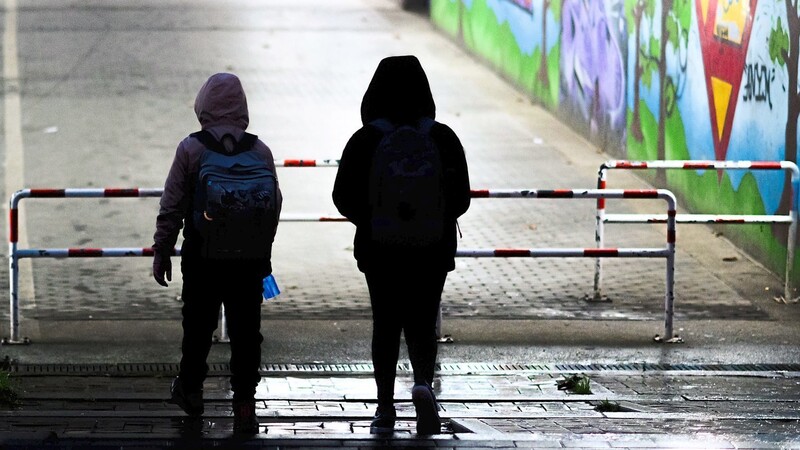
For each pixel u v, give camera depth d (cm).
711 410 1562
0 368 1808
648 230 2836
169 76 4669
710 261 2609
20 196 1930
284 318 2183
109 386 1688
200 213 1298
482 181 3281
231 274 1326
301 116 4059
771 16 2498
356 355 1950
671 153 3106
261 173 1311
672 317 2050
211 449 1202
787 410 1563
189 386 1402
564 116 4056
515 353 1977
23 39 5331
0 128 3822
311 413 1510
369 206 1296
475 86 4700
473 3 5209
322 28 5775
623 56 3472
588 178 3334
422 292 1323
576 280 2469
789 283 2320
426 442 1240
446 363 1909
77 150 3550
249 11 6159
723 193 2769
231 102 1330
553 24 4156
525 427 1401
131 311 2223
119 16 5922
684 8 3005
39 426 1345
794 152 2395
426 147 1281
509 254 1989
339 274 2500
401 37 5653
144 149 3575
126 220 2861
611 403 1582
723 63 2758
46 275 2456
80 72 4709
